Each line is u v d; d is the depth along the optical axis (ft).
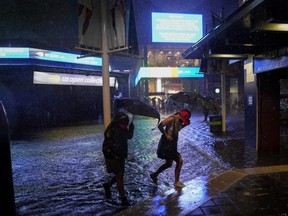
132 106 15.70
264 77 26.02
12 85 55.72
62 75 61.46
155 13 110.32
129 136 15.57
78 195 16.11
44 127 59.98
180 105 97.71
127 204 14.46
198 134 40.55
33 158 27.25
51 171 21.85
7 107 55.26
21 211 13.92
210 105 24.93
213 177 17.83
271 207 12.71
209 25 37.24
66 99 65.16
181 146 31.17
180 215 12.12
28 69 55.06
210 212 12.32
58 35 59.67
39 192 16.78
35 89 58.75
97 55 26.55
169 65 114.52
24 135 47.03
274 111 26.25
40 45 55.67
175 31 112.68
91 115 71.82
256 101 26.32
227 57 27.25
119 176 14.55
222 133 40.73
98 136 43.27
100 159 25.98
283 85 48.98
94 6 24.26
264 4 14.01
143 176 19.71
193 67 103.04
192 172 20.38
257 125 26.37
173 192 15.33
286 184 15.93
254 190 15.02
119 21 24.04
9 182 8.75
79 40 23.36
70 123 66.13
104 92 25.48
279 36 19.97
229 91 112.37
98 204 14.64
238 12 16.40
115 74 74.28
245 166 20.51
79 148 32.53
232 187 15.61
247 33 19.49
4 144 8.64
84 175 20.45
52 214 13.47
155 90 121.08
